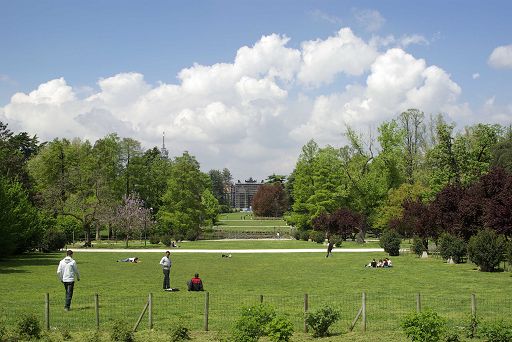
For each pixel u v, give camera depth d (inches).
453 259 1697.8
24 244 2033.7
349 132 3095.5
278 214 6953.7
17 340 663.1
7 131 2716.5
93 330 728.3
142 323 779.4
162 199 3430.1
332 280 1305.4
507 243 1465.3
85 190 2886.3
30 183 2524.6
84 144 3511.3
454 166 2613.2
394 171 3058.6
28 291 1083.3
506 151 2447.1
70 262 876.0
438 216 1921.8
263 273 1486.2
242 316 641.0
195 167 3516.2
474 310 727.7
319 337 690.8
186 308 898.1
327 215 3063.5
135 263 1808.6
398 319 794.8
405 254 2084.2
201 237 3604.8
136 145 3619.6
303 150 3693.4
